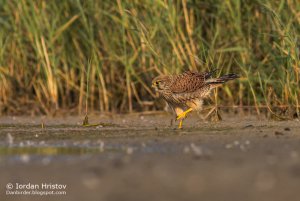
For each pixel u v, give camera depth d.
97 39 22.77
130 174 9.96
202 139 14.27
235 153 11.91
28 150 13.16
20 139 15.23
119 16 22.44
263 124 18.05
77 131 17.02
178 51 21.53
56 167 10.87
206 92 19.03
